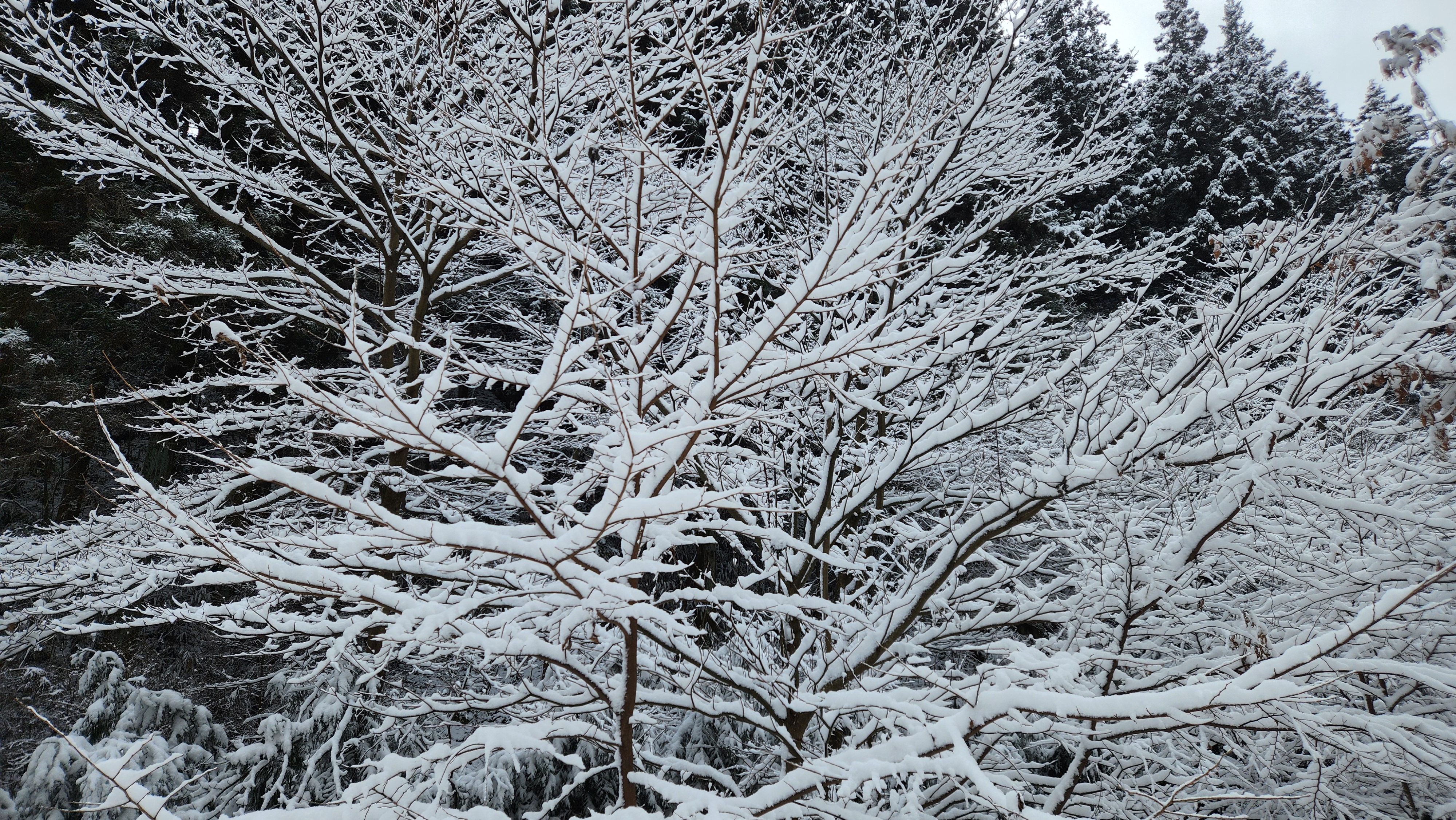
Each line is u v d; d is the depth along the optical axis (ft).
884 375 20.08
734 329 19.72
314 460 23.24
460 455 8.23
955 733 9.86
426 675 22.57
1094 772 16.12
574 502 11.20
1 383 29.99
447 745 11.56
